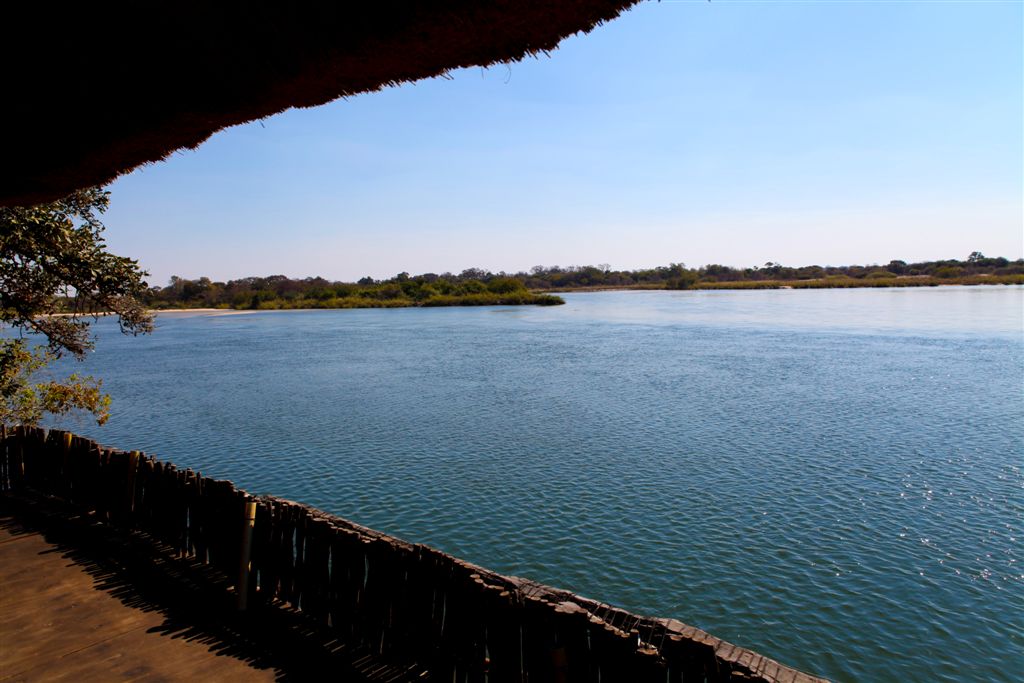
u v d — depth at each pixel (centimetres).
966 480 1584
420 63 302
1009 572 1126
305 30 284
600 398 2697
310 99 351
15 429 901
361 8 263
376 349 4784
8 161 428
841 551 1217
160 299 14900
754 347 4353
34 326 1120
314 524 545
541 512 1441
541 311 9600
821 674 875
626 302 11719
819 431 2080
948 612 1011
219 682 448
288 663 477
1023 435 1978
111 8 276
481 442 2039
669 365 3594
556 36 277
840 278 17738
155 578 611
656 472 1695
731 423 2211
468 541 1298
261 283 16250
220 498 622
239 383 3309
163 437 2186
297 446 2041
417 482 1664
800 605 1038
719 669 371
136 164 447
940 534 1281
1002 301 8894
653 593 1084
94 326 8100
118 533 720
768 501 1472
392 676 462
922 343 4312
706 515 1398
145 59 313
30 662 468
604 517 1401
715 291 16812
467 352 4450
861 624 985
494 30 271
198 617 543
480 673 429
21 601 563
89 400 1206
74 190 501
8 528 735
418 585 468
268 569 580
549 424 2259
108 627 522
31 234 990
